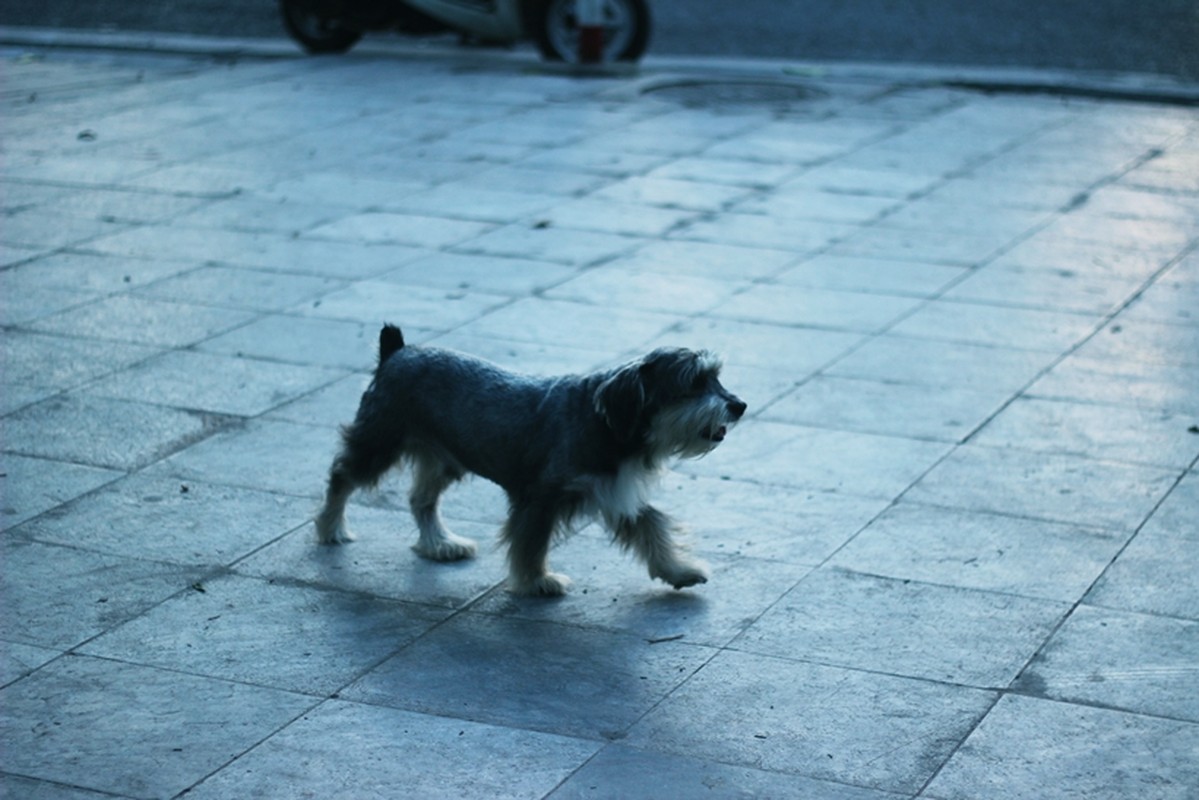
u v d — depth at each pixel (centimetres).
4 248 639
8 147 779
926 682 423
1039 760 404
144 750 404
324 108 873
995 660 430
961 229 668
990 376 551
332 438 514
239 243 647
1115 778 399
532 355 559
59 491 487
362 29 1029
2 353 558
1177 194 709
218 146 786
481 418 448
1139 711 416
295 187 709
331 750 405
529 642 436
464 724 412
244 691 420
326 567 462
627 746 407
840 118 857
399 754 404
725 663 430
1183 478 497
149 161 754
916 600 449
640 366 434
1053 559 464
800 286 614
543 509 445
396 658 431
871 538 472
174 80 955
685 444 435
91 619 441
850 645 435
